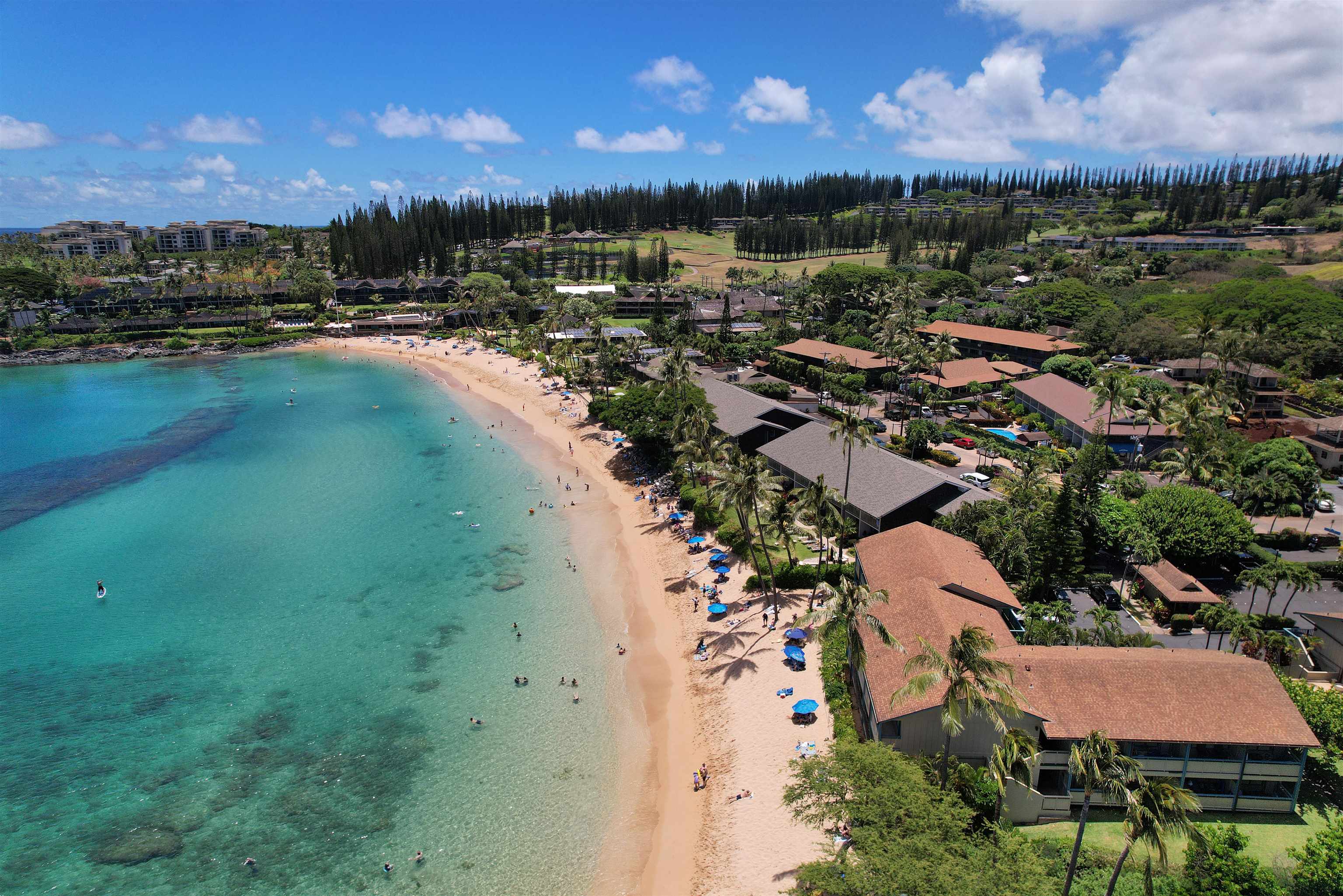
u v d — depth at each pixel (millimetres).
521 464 114062
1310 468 84438
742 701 56281
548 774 50750
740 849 43719
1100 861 39781
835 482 82375
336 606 72375
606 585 75938
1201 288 182375
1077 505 69625
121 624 69312
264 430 134875
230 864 43281
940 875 34094
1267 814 43656
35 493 102875
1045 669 46250
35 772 50500
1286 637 57656
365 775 50531
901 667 48750
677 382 107938
